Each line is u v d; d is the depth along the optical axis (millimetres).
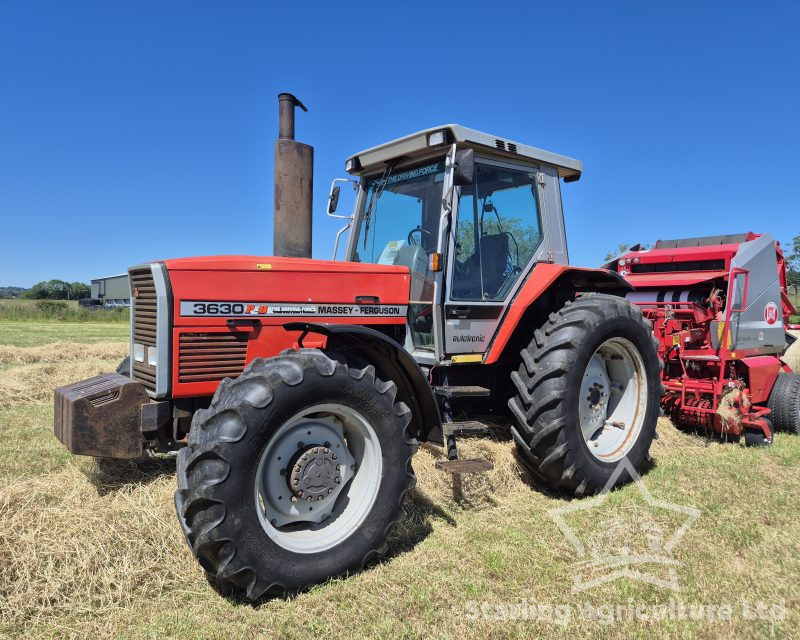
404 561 3010
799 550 3170
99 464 3664
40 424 5266
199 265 3146
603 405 4348
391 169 4320
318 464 2857
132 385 3096
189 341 3105
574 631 2428
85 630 2354
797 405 5871
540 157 4430
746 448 5266
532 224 4484
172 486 3367
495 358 4039
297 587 2682
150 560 2770
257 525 2578
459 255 3967
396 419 3023
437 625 2467
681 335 5727
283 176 4016
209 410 2668
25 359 10859
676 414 5723
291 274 3379
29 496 3068
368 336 3027
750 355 5938
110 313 33500
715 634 2428
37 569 2566
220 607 2559
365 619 2494
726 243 6352
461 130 3791
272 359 2828
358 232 4547
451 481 3748
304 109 4156
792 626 2488
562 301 4555
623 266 6668
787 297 6816
